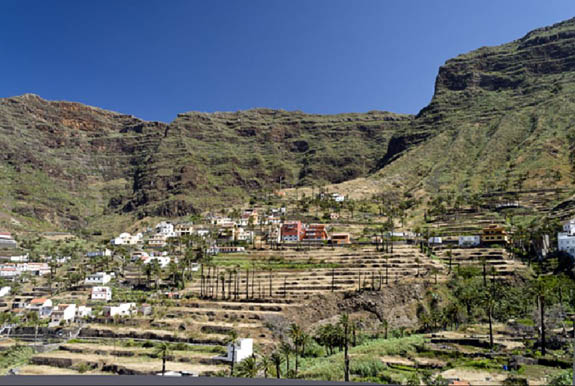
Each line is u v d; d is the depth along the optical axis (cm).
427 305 15025
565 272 15800
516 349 10481
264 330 13475
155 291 18425
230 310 15025
